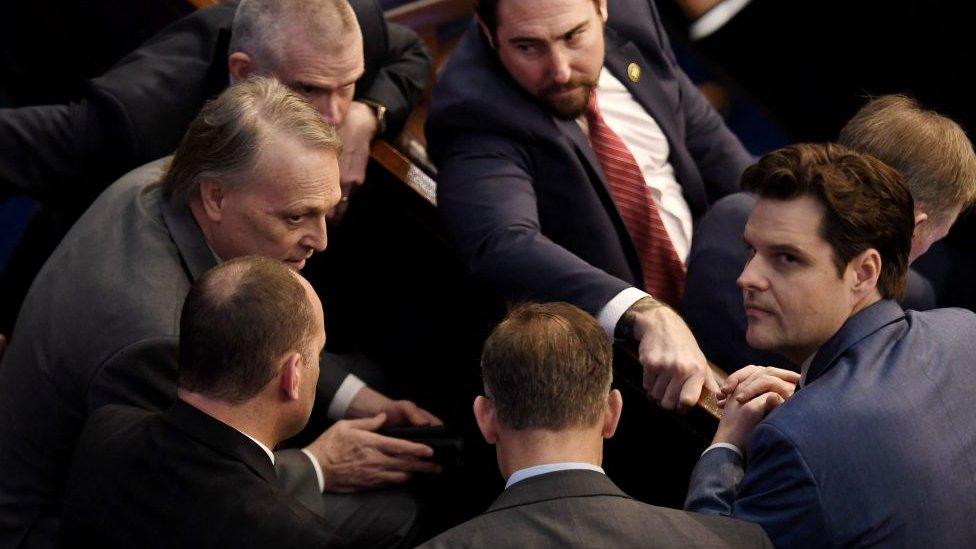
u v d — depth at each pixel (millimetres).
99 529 7734
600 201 11516
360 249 12383
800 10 15852
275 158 8742
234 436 7773
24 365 9211
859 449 7461
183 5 12188
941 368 7926
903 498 7469
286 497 7723
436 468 10758
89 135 11000
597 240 11453
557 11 10742
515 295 10414
